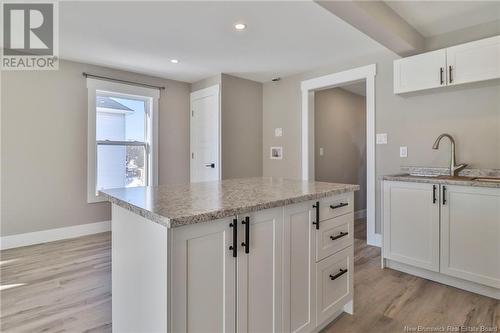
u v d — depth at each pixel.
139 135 4.49
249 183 2.21
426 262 2.53
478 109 2.75
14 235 3.41
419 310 2.08
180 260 1.13
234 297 1.31
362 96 5.67
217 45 3.25
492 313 2.03
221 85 4.35
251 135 4.75
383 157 3.43
